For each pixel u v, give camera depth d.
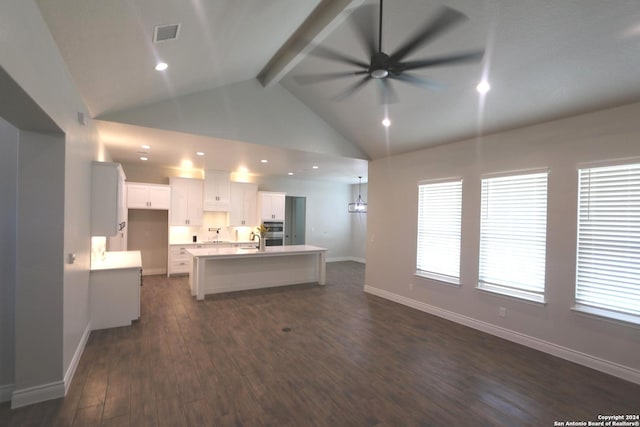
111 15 2.16
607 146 3.12
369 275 6.17
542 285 3.64
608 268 3.14
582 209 3.32
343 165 6.90
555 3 2.39
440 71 3.40
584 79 2.91
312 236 9.95
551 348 3.51
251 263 6.29
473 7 2.63
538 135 3.68
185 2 2.21
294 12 2.94
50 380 2.50
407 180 5.41
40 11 1.97
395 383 2.85
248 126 4.77
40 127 2.39
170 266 7.28
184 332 3.96
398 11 2.90
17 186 2.41
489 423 2.32
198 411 2.39
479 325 4.25
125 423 2.24
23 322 2.42
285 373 2.99
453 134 4.43
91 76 2.87
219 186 7.83
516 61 2.99
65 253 2.58
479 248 4.28
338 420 2.32
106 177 3.90
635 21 2.31
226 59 3.59
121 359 3.21
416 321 4.55
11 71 1.60
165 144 4.95
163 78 3.50
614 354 3.05
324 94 4.74
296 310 4.97
